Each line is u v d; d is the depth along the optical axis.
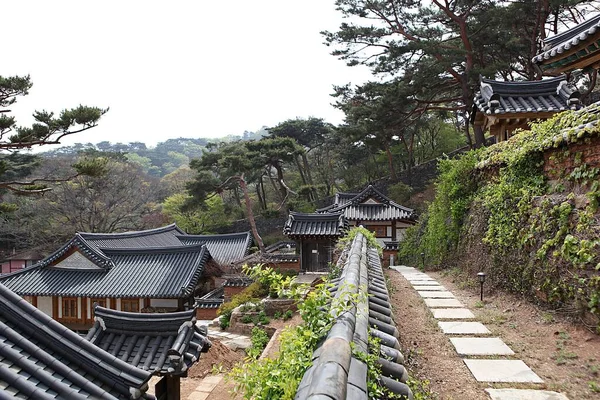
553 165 6.95
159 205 45.12
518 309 6.71
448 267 12.66
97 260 21.33
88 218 34.56
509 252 7.81
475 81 21.02
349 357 2.16
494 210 8.92
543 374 4.34
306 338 2.50
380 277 6.50
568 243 5.67
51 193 33.91
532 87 12.52
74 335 5.30
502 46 20.86
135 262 22.08
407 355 5.01
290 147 34.44
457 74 21.81
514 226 7.70
